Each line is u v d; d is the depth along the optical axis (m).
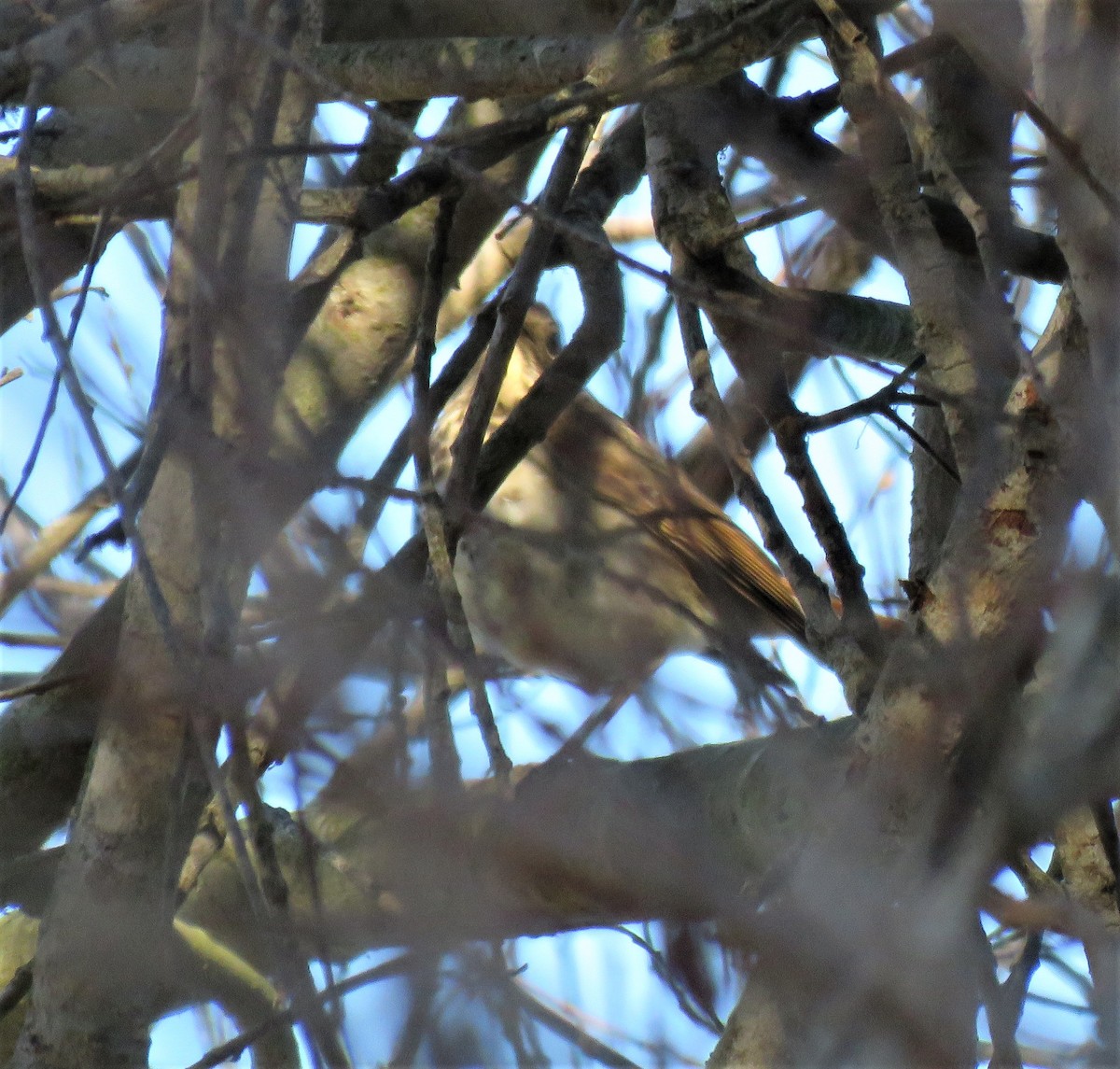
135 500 4.62
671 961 4.40
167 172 5.39
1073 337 4.81
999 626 4.62
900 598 6.41
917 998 4.06
